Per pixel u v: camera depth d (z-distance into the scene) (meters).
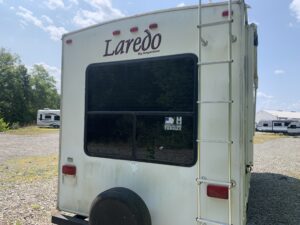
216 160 2.80
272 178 7.86
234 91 2.73
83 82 3.68
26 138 20.27
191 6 2.99
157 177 3.14
